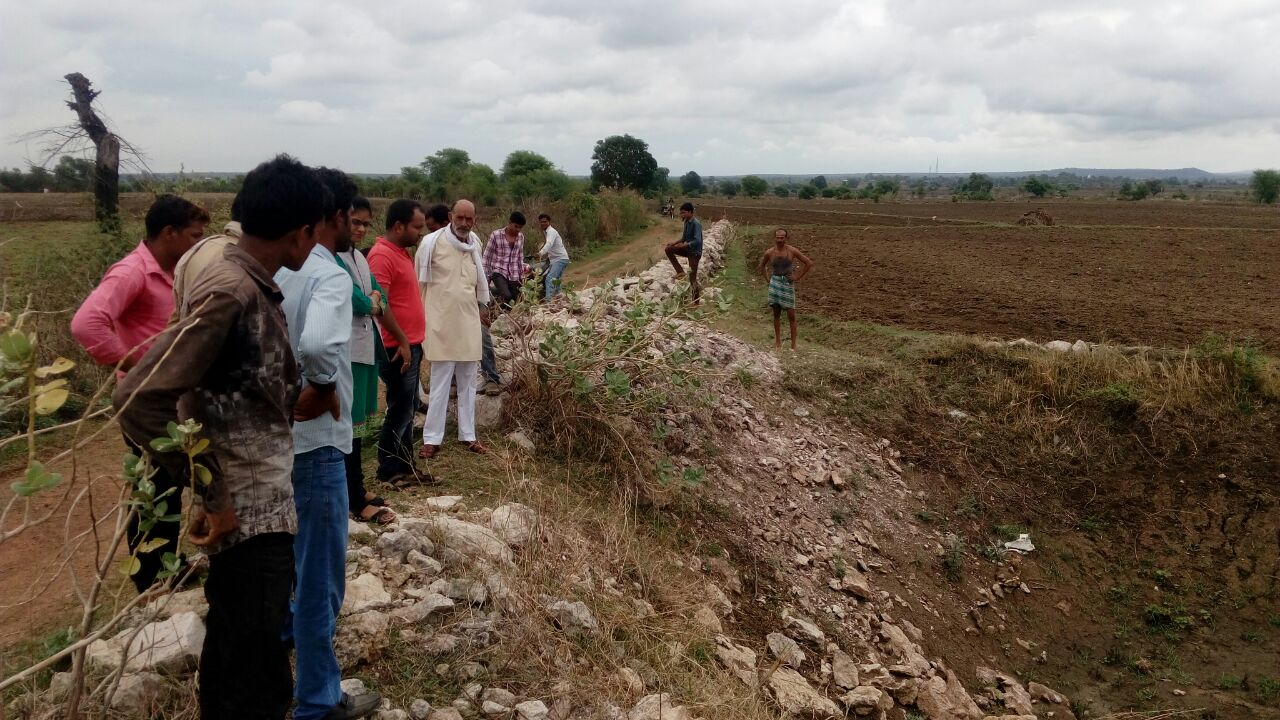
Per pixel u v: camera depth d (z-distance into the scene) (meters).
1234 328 12.13
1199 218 44.34
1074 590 7.68
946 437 9.29
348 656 3.48
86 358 7.18
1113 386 9.39
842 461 8.39
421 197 41.84
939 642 6.67
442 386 5.66
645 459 6.60
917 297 15.51
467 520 4.83
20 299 7.39
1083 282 17.44
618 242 27.55
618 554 5.13
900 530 7.79
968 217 47.25
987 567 7.80
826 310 14.06
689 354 6.91
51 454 5.76
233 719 2.59
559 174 42.53
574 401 6.59
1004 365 10.16
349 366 3.07
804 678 5.25
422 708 3.34
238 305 2.34
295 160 2.60
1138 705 6.37
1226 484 8.34
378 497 4.80
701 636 4.75
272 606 2.56
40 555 4.32
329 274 2.95
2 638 3.50
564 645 3.99
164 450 2.19
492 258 9.13
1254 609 7.29
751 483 7.34
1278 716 6.08
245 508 2.47
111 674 2.89
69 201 22.81
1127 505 8.47
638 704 3.78
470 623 3.86
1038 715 6.18
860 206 65.94
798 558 6.69
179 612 3.57
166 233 3.84
